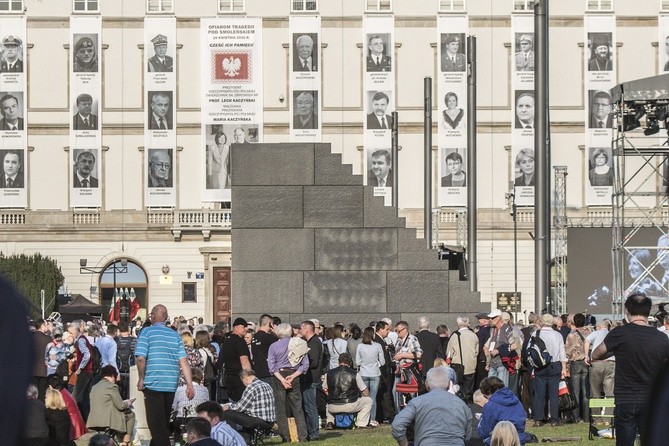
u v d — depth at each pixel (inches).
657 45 4099.4
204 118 3944.4
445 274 1649.9
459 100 4030.5
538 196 1536.7
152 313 916.6
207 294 4089.6
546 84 1544.0
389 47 4077.3
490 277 4077.3
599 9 4087.1
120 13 4097.0
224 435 739.4
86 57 4079.7
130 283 4097.0
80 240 4087.1
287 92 4092.0
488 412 760.3
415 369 1332.4
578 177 4077.3
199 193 4094.5
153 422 905.5
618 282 2011.6
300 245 1638.8
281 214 1635.1
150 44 4077.3
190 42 4099.4
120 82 4111.7
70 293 4079.7
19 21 4077.3
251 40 3983.8
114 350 1462.8
